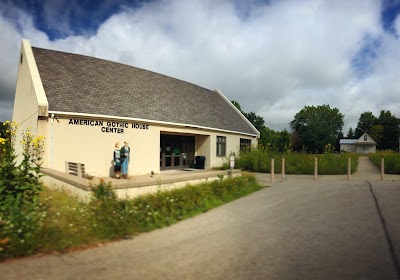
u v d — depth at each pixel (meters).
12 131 13.23
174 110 20.28
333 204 8.88
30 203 6.20
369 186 12.67
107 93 17.05
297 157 21.02
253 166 21.34
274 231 6.18
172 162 20.81
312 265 4.33
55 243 4.94
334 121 98.00
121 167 14.05
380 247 5.07
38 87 13.65
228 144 24.62
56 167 13.35
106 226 5.79
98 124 14.88
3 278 3.82
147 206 6.93
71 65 17.58
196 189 8.92
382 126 87.38
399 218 7.05
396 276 3.93
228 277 3.94
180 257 4.68
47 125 13.19
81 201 7.12
